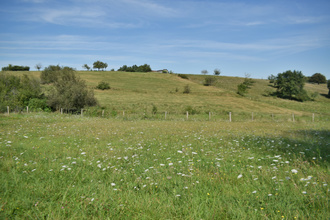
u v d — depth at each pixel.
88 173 6.77
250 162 8.06
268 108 71.75
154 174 6.60
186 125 22.28
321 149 9.98
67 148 10.36
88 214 4.38
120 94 81.69
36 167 7.12
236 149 10.41
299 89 111.12
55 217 4.15
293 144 11.41
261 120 34.44
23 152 8.87
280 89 121.06
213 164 7.76
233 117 41.28
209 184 5.84
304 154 8.93
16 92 44.62
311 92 126.25
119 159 8.47
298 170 6.64
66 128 18.00
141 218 4.20
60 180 6.10
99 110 38.84
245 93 106.69
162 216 4.25
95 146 10.85
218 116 41.94
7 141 10.92
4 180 5.84
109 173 6.89
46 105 44.91
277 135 14.92
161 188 5.57
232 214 4.26
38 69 159.75
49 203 4.68
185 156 8.95
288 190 5.27
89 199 4.79
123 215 4.32
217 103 73.56
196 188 5.59
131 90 90.56
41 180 6.12
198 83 128.88
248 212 4.25
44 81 83.00
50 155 8.79
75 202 4.73
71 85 45.56
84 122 24.17
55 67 90.69
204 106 66.62
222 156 8.70
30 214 4.30
